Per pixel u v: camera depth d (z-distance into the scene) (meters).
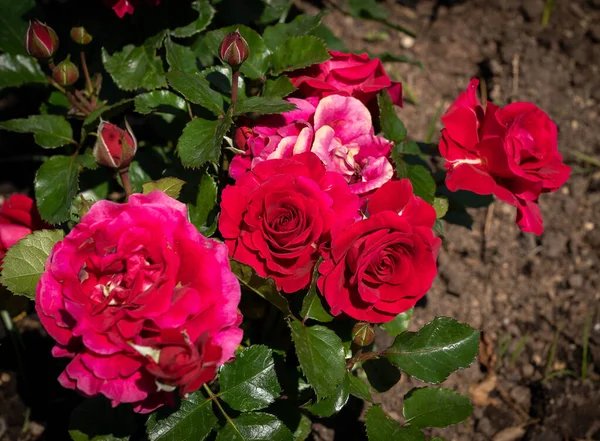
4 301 0.50
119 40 0.55
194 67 0.55
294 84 0.49
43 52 0.49
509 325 0.69
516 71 0.81
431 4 0.87
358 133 0.47
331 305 0.43
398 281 0.43
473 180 0.46
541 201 0.75
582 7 0.87
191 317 0.39
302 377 0.51
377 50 0.83
